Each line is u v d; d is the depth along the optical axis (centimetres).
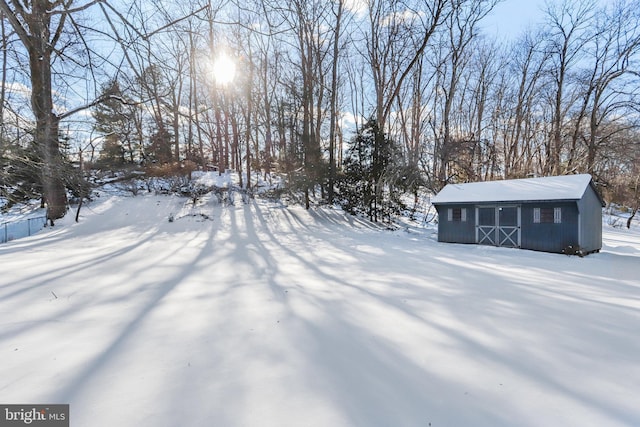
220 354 304
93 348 314
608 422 212
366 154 1756
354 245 1130
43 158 509
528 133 2561
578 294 534
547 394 245
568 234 1030
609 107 1886
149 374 265
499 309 450
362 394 240
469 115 2605
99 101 360
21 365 278
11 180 546
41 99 448
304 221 1664
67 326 372
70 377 258
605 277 677
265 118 2319
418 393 243
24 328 365
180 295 507
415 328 377
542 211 1088
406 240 1301
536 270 750
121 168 975
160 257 866
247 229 1470
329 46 1880
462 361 296
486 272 714
